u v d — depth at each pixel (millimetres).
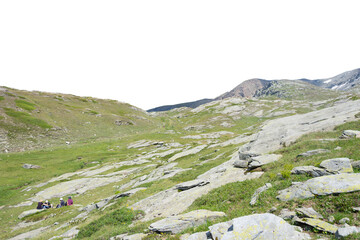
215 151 55250
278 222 8977
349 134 22016
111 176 53281
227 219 12586
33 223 31156
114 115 148375
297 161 20094
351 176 12312
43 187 49250
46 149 79875
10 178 53938
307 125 35875
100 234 17219
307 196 12258
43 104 127812
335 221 9883
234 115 194125
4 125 86062
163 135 118438
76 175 57250
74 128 109500
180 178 32750
